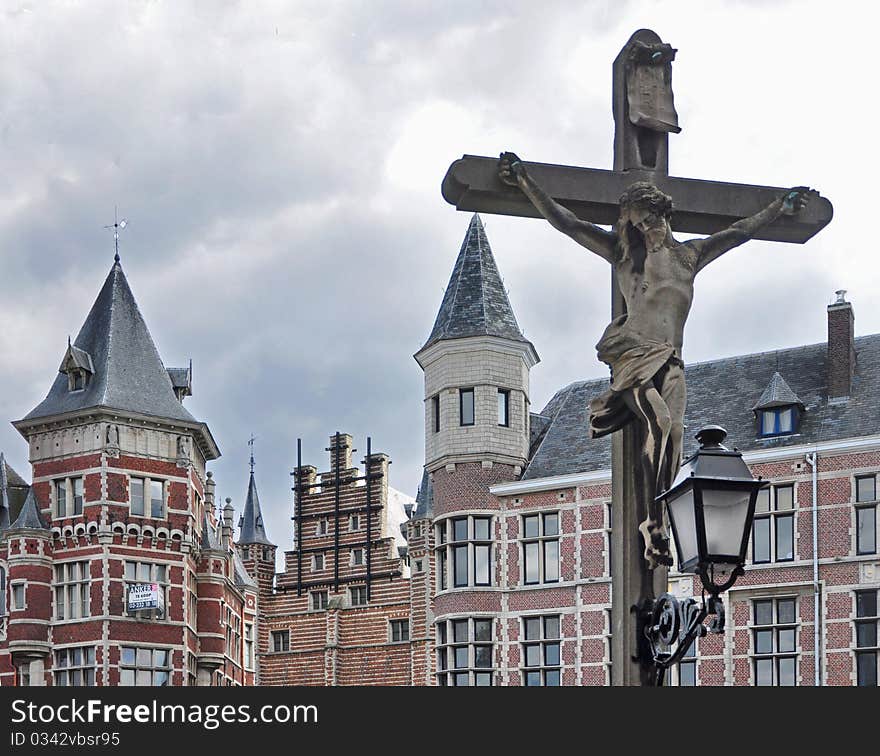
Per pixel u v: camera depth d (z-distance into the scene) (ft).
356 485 300.20
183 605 234.38
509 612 193.26
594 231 34.94
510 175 35.09
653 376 33.91
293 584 299.99
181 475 238.07
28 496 233.14
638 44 36.78
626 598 33.63
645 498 33.73
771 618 178.09
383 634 288.51
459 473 198.70
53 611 229.25
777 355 194.80
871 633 172.45
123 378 237.25
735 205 36.76
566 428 202.69
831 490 177.78
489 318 202.49
